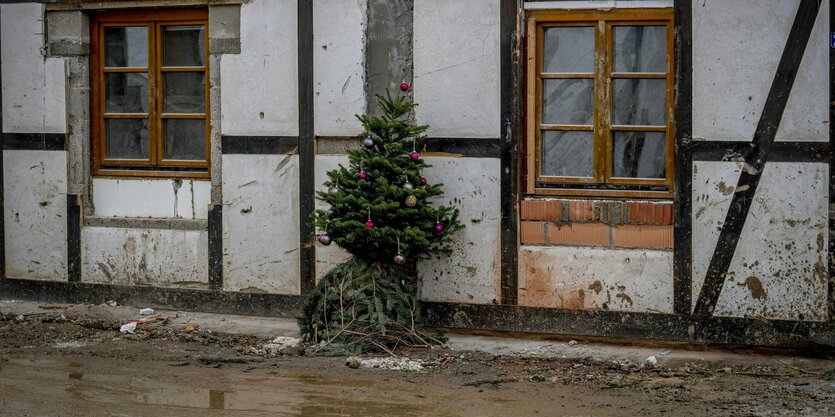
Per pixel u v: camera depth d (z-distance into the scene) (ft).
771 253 25.63
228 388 22.67
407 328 26.86
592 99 27.27
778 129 25.39
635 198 26.94
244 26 29.55
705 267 26.13
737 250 25.86
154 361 25.35
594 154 27.22
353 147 28.68
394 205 25.61
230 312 30.30
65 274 31.94
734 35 25.54
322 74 28.81
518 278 27.50
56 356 25.85
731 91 25.66
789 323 25.63
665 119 26.73
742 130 25.64
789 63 25.20
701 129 25.93
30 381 23.30
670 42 26.48
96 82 31.63
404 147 26.84
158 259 30.94
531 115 27.43
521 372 24.18
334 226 26.17
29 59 31.81
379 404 21.36
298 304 29.55
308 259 29.30
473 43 27.43
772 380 23.50
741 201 25.75
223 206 30.12
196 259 30.55
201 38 30.60
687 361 25.27
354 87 28.53
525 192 27.58
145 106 31.30
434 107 27.84
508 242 27.50
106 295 31.55
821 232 25.23
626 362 25.23
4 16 31.99
